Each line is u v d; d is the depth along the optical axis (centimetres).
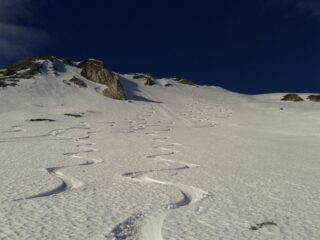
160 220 1070
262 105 7744
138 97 8038
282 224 1030
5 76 7262
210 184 1560
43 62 8000
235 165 2078
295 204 1248
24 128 3909
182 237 918
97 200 1259
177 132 4128
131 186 1496
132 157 2323
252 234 945
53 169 1881
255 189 1473
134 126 4569
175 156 2411
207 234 941
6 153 2344
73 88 7138
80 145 2866
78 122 4672
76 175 1706
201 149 2791
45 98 6297
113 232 942
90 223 1005
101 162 2109
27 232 928
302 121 4928
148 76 10794
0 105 5525
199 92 10144
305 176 1769
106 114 5650
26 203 1198
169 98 8594
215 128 4728
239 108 7331
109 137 3462
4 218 1034
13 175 1647
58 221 1019
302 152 2702
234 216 1099
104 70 7994
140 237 944
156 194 1364
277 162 2208
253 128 4725
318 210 1177
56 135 3512
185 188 1520
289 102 8606
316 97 9094
